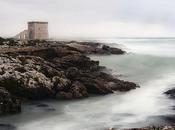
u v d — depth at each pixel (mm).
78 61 49531
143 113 33500
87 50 69375
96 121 31156
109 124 30094
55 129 29062
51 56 52094
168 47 91750
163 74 54250
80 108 35562
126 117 32250
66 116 32812
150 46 93812
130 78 50938
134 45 95625
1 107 32500
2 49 52250
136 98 39375
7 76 37375
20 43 58906
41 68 41156
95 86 40500
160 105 36375
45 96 38375
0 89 34031
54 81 39562
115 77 50250
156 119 31266
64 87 39500
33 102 37156
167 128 25719
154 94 41188
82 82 41094
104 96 39844
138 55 71000
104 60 63000
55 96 38594
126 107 35875
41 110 34625
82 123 30625
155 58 67375
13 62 40844
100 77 45062
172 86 45438
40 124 30469
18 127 29703
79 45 70938
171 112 33625
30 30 91750
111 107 35844
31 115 32969
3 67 38500
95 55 68625
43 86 38344
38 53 51844
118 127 28984
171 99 38688
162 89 43688
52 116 32812
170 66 60719
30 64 41562
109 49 72812
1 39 60531
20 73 38375
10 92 36500
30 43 60125
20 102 34531
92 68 50688
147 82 48281
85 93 39344
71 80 41594
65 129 28984
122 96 40125
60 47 55781
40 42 63250
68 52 52844
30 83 37844
